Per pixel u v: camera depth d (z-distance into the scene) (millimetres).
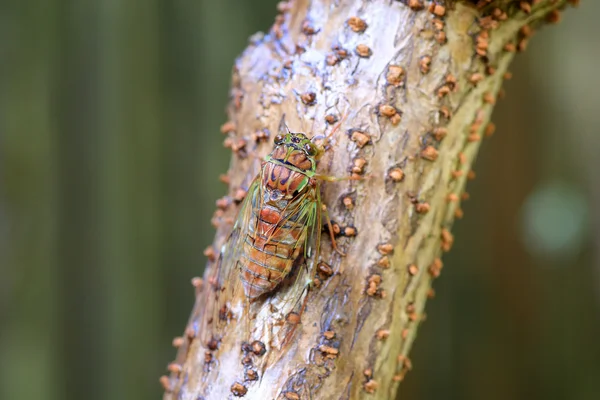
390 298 324
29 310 603
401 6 328
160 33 638
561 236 654
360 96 325
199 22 656
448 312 677
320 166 325
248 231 327
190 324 333
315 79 328
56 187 607
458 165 332
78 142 609
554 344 669
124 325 620
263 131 331
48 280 606
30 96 603
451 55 328
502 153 682
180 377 329
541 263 669
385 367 324
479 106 334
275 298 322
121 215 619
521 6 336
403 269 325
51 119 608
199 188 661
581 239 660
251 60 337
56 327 607
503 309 672
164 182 644
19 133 601
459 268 680
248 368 319
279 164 326
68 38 606
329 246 323
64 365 608
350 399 320
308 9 333
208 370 323
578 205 659
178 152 651
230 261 328
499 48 336
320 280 322
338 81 326
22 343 601
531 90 690
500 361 668
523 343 671
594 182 688
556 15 351
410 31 327
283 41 335
